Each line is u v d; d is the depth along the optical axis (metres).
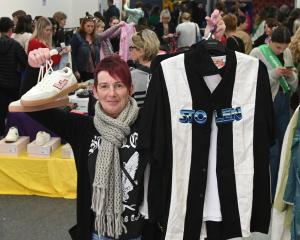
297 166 2.09
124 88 1.88
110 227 1.88
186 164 1.85
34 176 4.05
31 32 6.43
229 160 1.85
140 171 1.85
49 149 4.03
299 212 2.07
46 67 1.91
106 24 9.70
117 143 1.87
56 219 3.69
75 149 1.96
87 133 1.94
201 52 1.82
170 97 1.82
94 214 1.92
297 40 3.11
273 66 3.63
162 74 1.82
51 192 4.06
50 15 11.05
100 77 1.87
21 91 1.97
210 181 1.88
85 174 1.93
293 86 3.59
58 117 1.95
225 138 1.84
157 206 1.88
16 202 3.96
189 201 1.86
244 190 1.87
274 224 2.27
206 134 1.83
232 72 1.82
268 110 1.86
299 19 6.35
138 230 1.91
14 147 4.02
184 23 7.64
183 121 1.83
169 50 7.43
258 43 6.17
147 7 13.53
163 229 1.88
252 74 1.85
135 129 1.91
